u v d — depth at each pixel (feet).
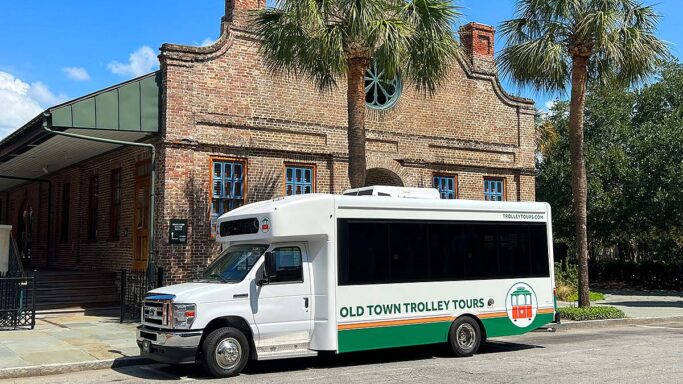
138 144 50.01
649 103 110.73
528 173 73.56
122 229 59.82
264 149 56.49
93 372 33.06
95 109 48.88
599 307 56.65
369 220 35.14
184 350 29.96
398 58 43.06
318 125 59.36
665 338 45.19
